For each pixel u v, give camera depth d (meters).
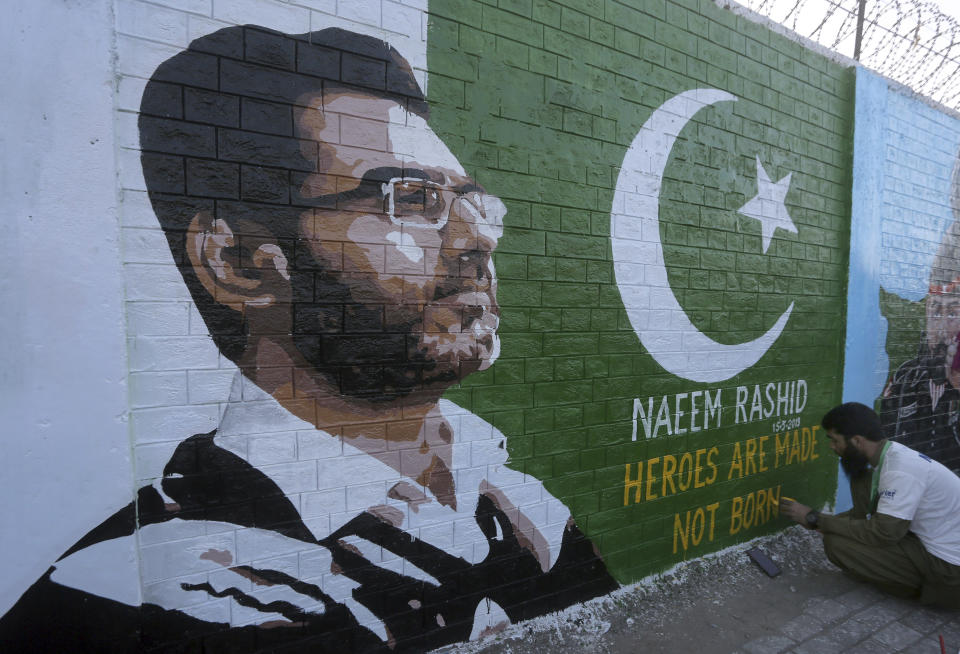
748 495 3.38
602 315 2.62
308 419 1.91
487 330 2.29
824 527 3.09
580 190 2.51
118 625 1.59
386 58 1.99
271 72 1.79
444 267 2.16
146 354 1.64
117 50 1.56
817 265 3.69
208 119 1.69
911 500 2.77
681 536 3.04
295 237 1.85
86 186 1.50
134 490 1.60
